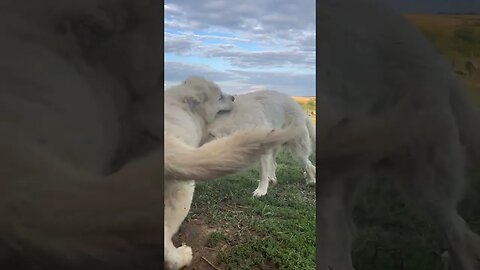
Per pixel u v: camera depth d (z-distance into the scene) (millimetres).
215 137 2031
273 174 2318
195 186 1897
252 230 1974
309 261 1830
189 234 1923
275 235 1936
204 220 1982
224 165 1388
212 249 1874
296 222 1998
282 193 2199
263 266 1834
